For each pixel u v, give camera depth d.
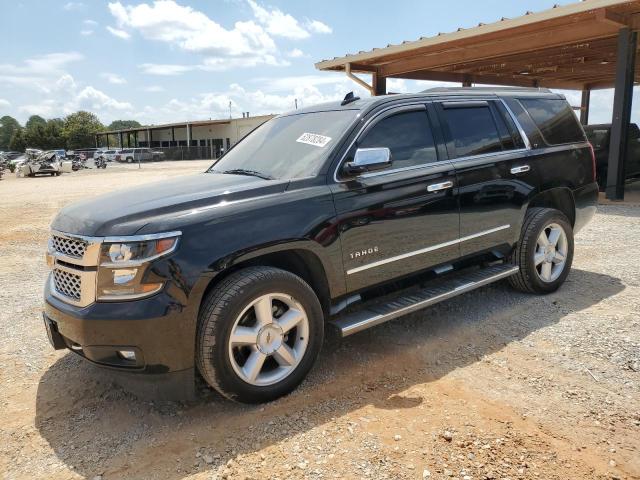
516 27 10.94
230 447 2.84
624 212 9.91
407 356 3.87
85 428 3.10
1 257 7.78
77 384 3.64
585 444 2.76
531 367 3.62
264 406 3.24
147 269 2.85
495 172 4.50
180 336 2.92
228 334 3.01
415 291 4.19
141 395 3.07
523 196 4.73
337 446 2.80
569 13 9.95
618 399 3.18
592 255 6.59
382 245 3.76
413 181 3.92
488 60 15.71
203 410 3.23
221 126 66.62
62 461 2.79
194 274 2.92
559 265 5.12
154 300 2.85
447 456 2.68
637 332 4.12
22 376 3.78
